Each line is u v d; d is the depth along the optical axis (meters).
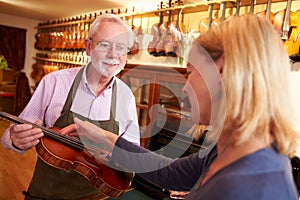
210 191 0.51
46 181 1.28
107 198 1.33
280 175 0.50
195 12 2.61
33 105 1.30
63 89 1.28
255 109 0.51
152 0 3.08
